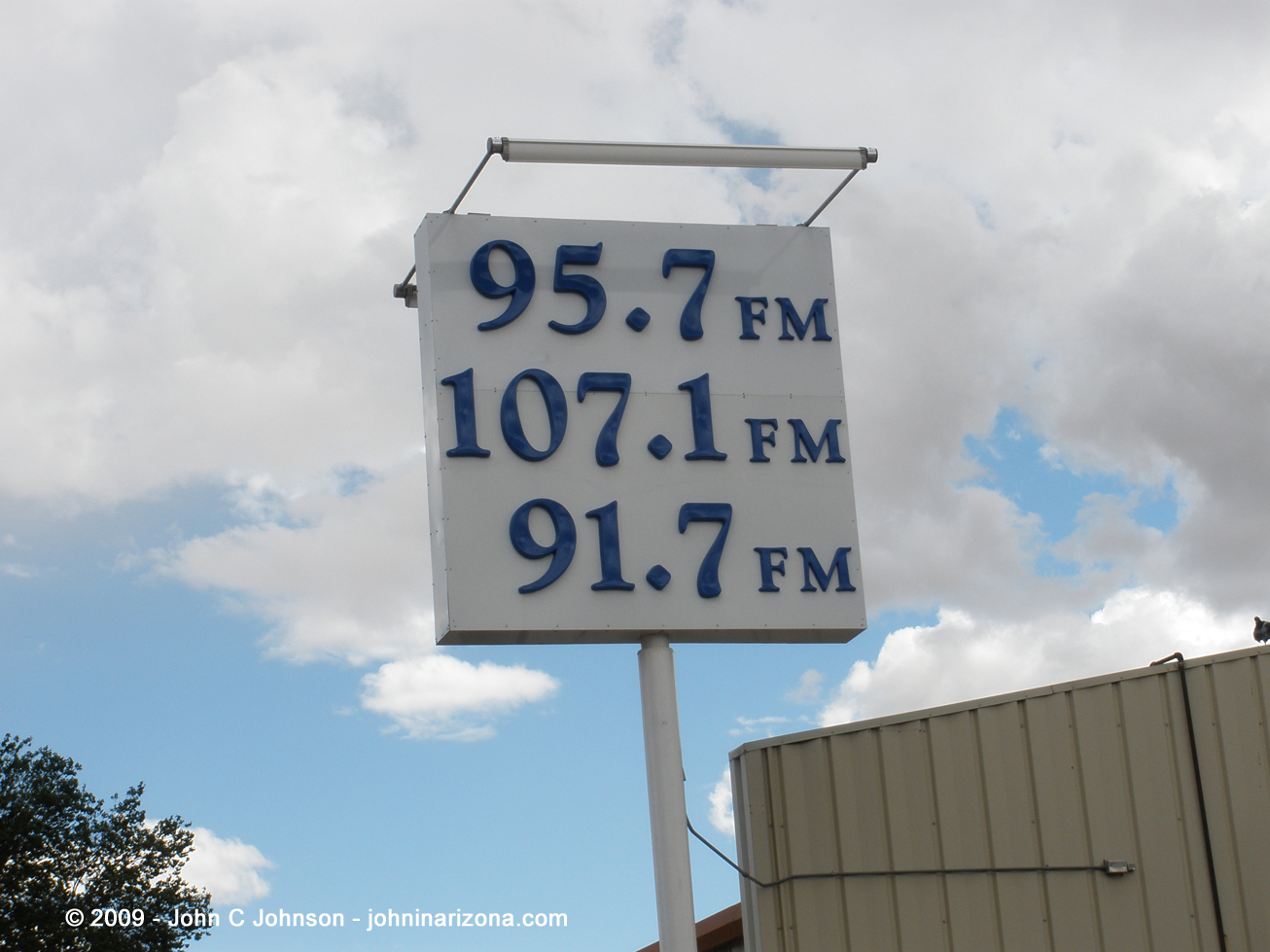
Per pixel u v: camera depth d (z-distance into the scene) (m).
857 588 11.55
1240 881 10.85
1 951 34.25
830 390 12.05
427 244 11.61
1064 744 11.09
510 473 11.19
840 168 11.97
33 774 36.47
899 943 10.68
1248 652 11.35
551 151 11.28
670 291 11.98
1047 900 10.75
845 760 11.08
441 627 10.94
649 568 11.23
